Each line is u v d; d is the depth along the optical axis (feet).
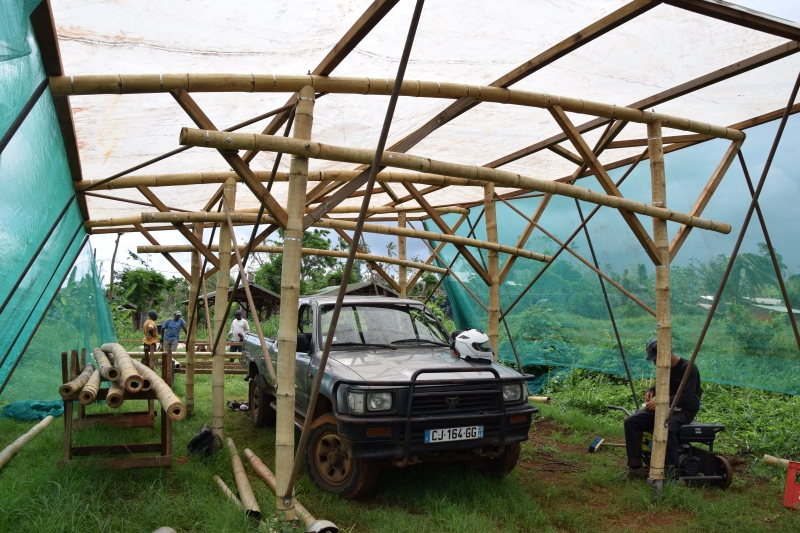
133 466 15.84
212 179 21.80
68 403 15.97
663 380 17.07
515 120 21.17
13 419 24.82
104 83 12.72
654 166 17.62
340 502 15.40
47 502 13.38
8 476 15.81
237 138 12.85
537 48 15.84
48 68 12.24
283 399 13.41
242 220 22.24
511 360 35.68
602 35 15.07
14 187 12.86
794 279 21.49
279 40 14.88
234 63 16.17
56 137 15.56
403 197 31.04
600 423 25.77
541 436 24.54
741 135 18.66
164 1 12.66
